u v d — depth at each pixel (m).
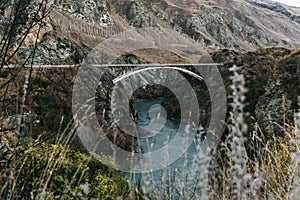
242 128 1.75
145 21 134.00
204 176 1.80
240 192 2.09
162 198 2.45
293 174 2.52
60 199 3.01
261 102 20.84
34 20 2.97
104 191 4.61
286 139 3.88
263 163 3.03
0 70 2.75
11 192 2.29
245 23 194.50
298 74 23.11
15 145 2.45
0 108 2.86
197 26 155.25
